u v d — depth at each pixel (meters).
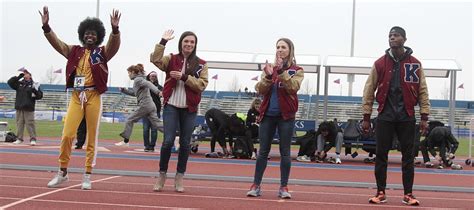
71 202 5.98
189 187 7.71
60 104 51.47
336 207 6.36
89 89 6.90
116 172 8.92
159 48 6.79
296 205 6.40
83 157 11.12
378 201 6.76
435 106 42.50
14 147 13.14
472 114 41.34
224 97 44.88
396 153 18.56
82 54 6.96
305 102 42.34
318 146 13.07
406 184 6.82
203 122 14.52
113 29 6.73
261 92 6.95
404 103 6.71
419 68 6.76
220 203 6.33
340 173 10.53
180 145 7.07
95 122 6.96
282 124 6.88
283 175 6.95
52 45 6.86
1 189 6.71
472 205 6.88
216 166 10.91
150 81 14.07
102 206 5.83
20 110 14.19
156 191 7.07
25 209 5.51
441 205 6.79
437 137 12.52
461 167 12.46
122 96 52.28
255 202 6.51
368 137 13.38
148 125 13.73
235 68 15.79
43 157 10.92
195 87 6.88
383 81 6.79
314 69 15.84
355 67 14.42
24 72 14.18
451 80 14.59
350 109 40.25
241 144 13.11
